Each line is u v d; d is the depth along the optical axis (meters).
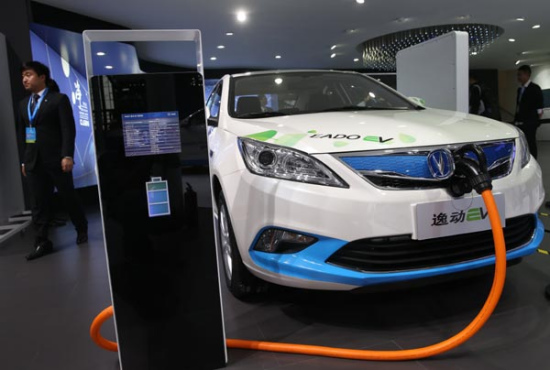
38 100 3.39
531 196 1.77
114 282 1.47
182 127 1.47
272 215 1.65
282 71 2.86
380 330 1.78
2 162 4.63
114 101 1.42
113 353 1.77
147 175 1.46
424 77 4.23
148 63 11.83
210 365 1.57
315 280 1.60
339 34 9.88
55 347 1.85
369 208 1.52
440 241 1.61
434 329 1.76
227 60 12.45
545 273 2.26
